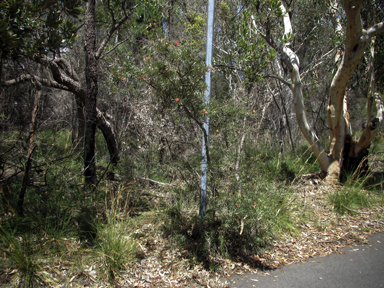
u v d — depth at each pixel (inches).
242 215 158.2
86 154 222.5
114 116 302.4
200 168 169.0
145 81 148.8
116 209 174.4
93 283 126.5
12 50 143.9
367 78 334.0
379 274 145.0
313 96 442.6
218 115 158.4
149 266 140.9
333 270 148.2
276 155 328.5
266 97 341.1
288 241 177.8
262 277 140.5
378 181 296.7
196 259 148.3
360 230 197.3
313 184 280.7
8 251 131.8
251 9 259.0
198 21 326.3
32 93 249.4
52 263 133.3
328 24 356.5
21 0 134.9
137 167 236.2
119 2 269.0
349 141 295.7
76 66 352.2
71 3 148.9
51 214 165.6
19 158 204.8
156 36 263.6
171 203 194.9
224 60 260.8
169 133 202.1
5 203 169.5
